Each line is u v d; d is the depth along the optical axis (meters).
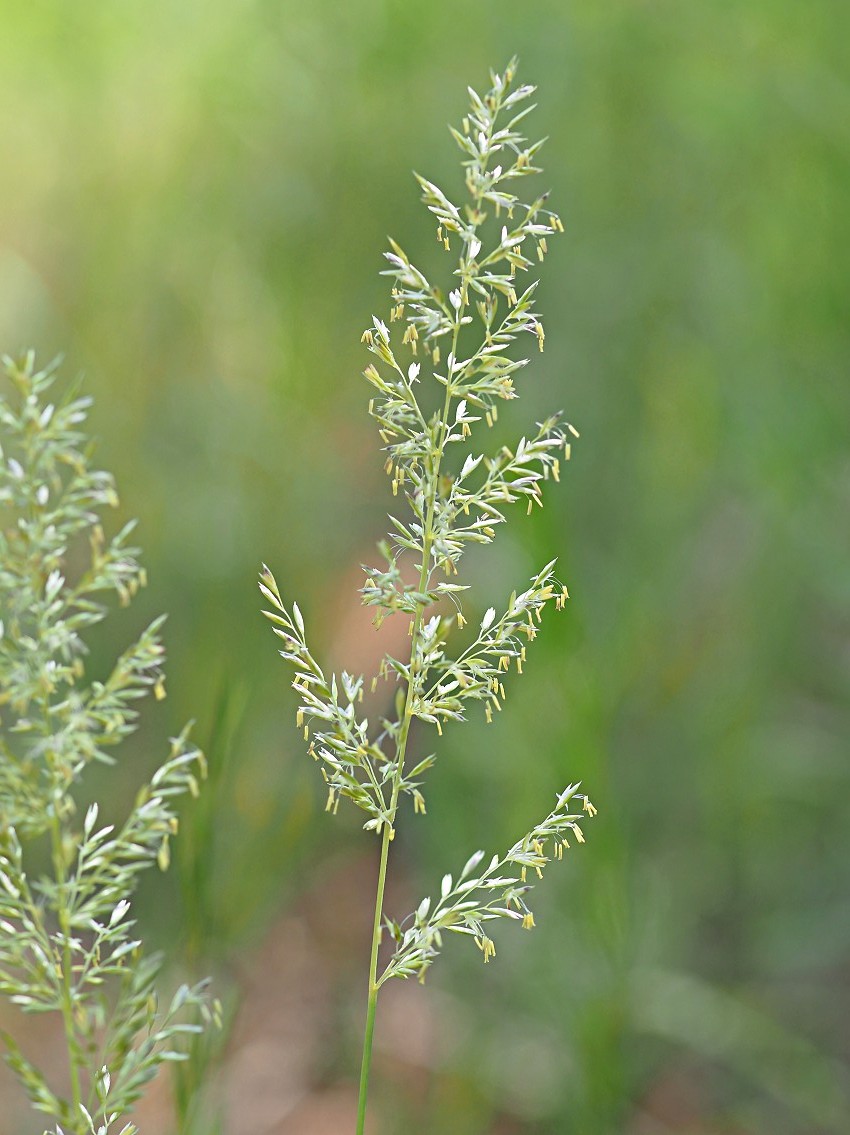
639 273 3.62
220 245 4.04
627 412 3.51
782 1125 2.83
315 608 3.50
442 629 1.07
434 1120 2.74
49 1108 0.97
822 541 3.17
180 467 3.67
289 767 3.01
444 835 3.01
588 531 3.37
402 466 1.06
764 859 3.16
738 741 3.19
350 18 4.10
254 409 3.78
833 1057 2.91
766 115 3.49
